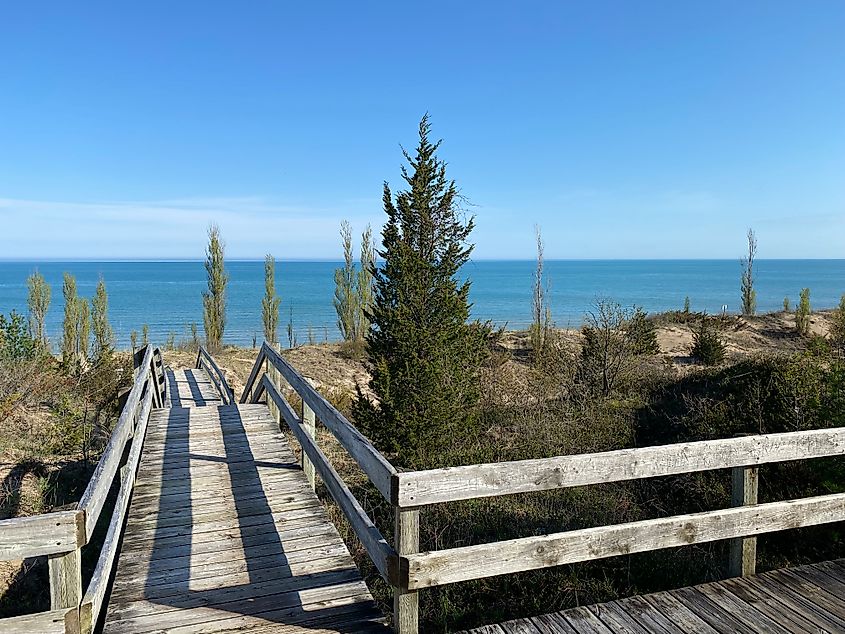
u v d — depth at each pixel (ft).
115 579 12.19
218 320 90.58
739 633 9.68
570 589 17.03
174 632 10.19
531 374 50.19
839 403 22.50
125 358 52.21
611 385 45.21
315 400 15.51
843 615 10.23
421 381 32.37
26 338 41.75
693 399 33.50
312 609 11.00
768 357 33.19
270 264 102.27
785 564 18.45
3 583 17.56
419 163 34.86
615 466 10.31
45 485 23.38
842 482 19.69
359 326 89.40
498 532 21.13
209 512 15.84
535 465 9.76
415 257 34.35
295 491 17.46
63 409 29.50
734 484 11.71
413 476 8.95
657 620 10.10
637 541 10.54
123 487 15.10
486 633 9.76
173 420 26.27
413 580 9.05
